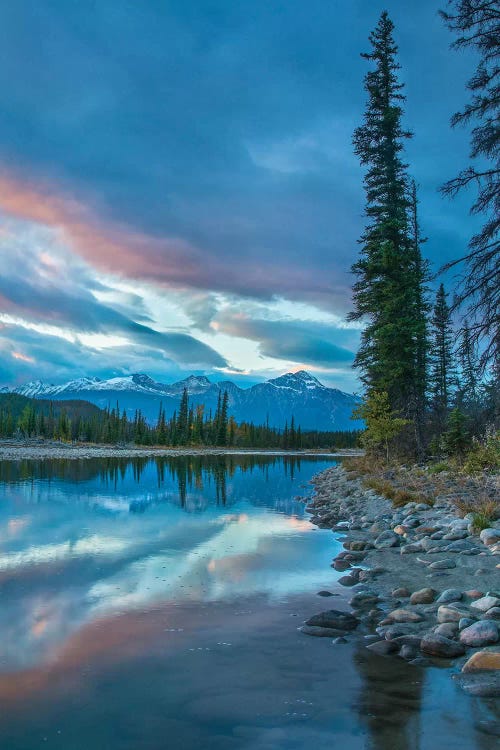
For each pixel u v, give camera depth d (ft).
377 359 90.63
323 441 520.01
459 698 14.44
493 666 15.99
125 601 23.31
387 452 88.43
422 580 26.53
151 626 20.10
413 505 45.65
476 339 45.44
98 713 13.44
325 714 13.53
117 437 390.63
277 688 15.01
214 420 476.54
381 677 15.80
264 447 481.87
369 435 90.48
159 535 40.11
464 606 21.65
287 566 30.55
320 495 71.36
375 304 90.89
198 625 20.29
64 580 26.71
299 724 13.04
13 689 14.71
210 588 25.64
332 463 218.59
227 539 38.96
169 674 15.84
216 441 444.14
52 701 14.05
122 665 16.46
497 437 57.00
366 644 18.54
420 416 84.53
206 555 33.30
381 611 22.07
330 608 22.70
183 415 419.13
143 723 12.96
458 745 12.07
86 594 24.31
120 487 80.23
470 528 34.09
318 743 12.18
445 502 45.27
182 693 14.62
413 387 84.74
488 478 53.72
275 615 21.65
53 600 23.27
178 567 29.96
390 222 86.22
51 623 20.26
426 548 32.78
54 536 38.91
